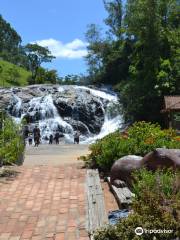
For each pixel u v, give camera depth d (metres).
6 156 15.34
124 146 13.48
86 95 55.97
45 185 11.62
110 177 10.98
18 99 54.31
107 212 8.60
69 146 37.69
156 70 47.09
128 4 51.66
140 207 6.41
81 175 12.98
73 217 8.50
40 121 52.34
